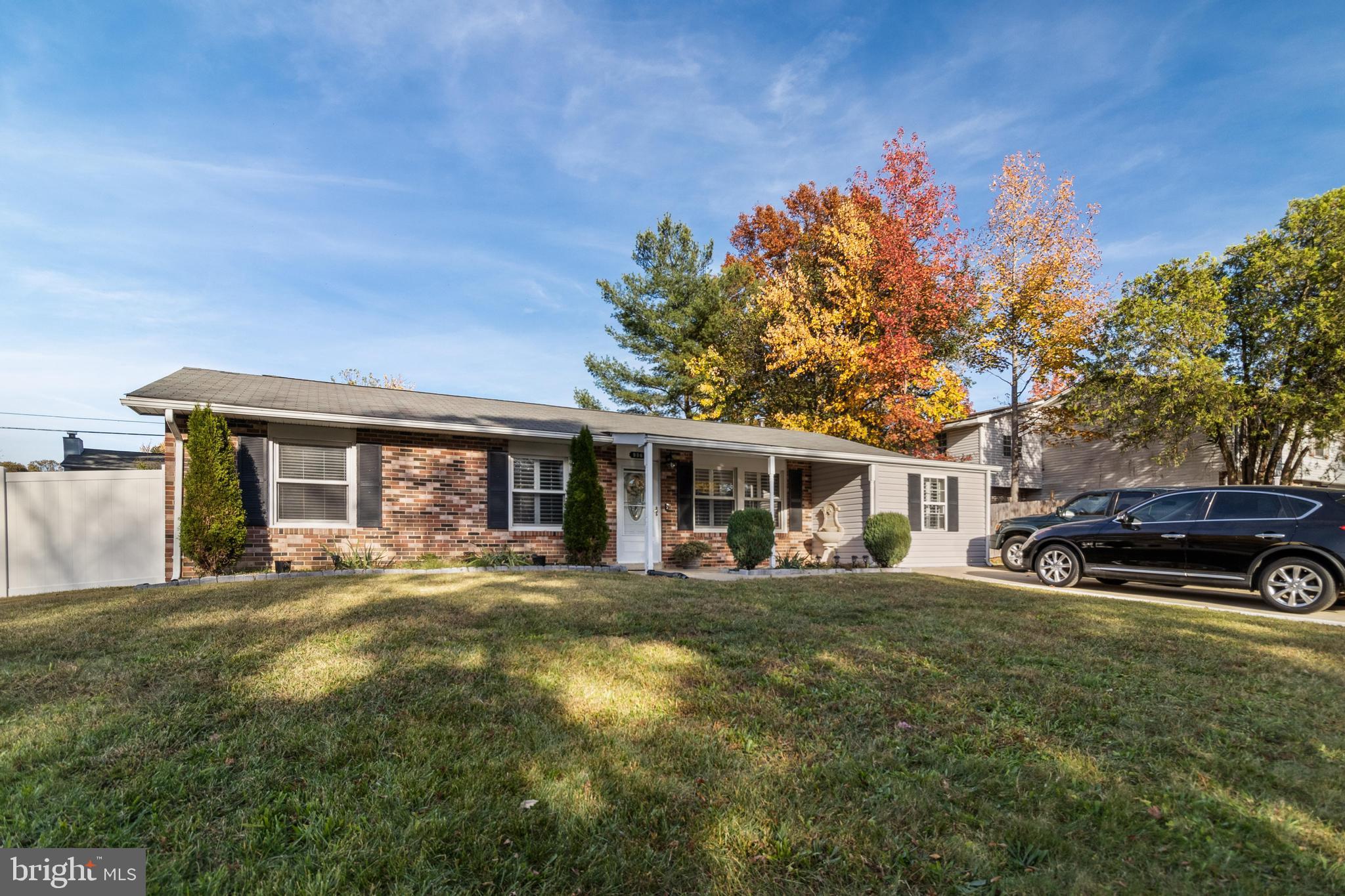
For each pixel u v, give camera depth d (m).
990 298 26.14
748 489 15.73
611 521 13.75
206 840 2.56
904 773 3.26
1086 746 3.64
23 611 7.20
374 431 11.39
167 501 10.24
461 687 4.37
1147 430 21.12
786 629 6.38
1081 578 11.37
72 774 3.11
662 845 2.60
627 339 30.75
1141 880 2.40
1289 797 3.09
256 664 4.87
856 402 24.89
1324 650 5.94
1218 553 9.27
